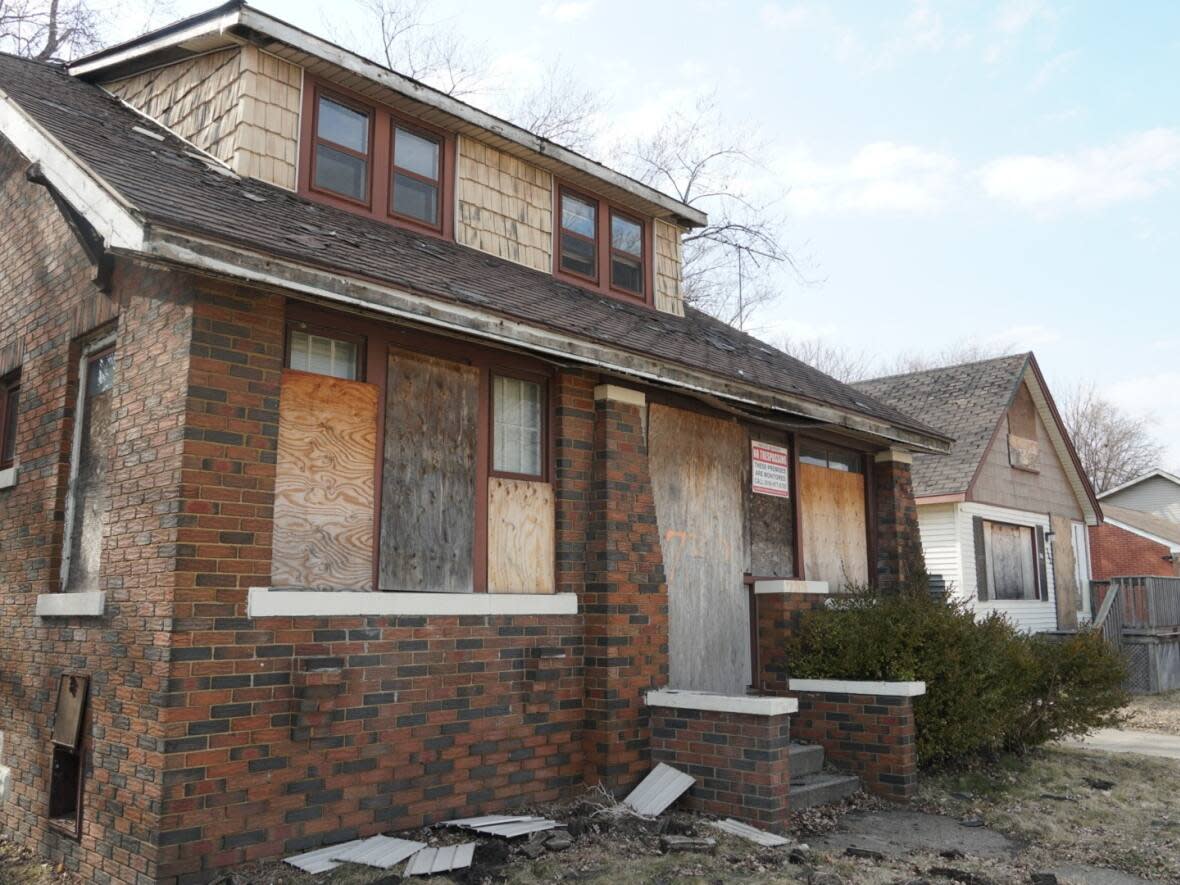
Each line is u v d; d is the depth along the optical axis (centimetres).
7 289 908
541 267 1088
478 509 799
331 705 655
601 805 778
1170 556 2895
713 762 808
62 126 735
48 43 1941
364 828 677
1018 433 2212
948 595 1143
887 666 955
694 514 995
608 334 835
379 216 934
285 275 603
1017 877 686
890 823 840
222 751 606
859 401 1202
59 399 777
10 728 772
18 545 802
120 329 695
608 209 1187
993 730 1012
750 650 1041
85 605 672
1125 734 1463
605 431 873
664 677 881
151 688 600
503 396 841
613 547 855
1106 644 1171
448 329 705
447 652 743
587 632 848
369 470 727
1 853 716
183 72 934
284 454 678
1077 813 885
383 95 945
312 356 716
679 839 704
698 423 1020
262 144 858
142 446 649
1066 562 2330
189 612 600
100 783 638
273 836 627
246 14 830
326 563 690
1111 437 5544
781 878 639
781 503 1120
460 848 659
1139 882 688
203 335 627
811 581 1073
